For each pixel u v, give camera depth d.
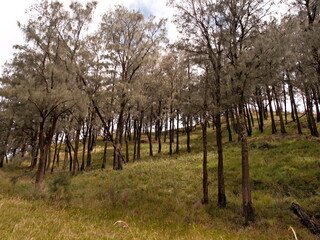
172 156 26.95
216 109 11.30
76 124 22.27
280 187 12.71
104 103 21.56
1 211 7.27
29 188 13.05
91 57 19.59
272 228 9.07
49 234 5.84
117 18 22.08
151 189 14.66
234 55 11.05
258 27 11.20
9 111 21.33
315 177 12.52
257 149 19.91
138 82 22.97
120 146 22.20
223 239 7.71
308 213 9.94
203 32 12.34
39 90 14.54
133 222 9.30
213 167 17.64
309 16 13.79
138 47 22.03
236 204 11.55
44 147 17.55
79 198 13.06
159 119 29.50
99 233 6.75
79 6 18.00
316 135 21.28
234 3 11.23
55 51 16.58
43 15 16.02
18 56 18.14
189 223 9.73
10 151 22.50
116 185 15.85
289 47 10.23
